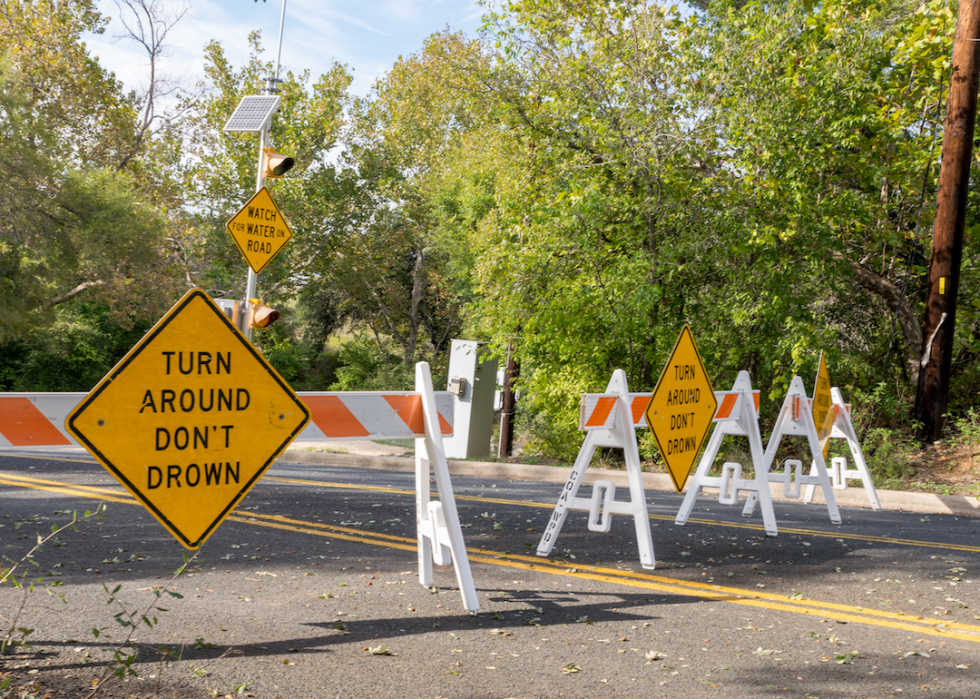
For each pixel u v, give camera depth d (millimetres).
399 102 37000
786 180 13312
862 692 3631
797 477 8562
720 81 13422
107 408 3822
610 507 6262
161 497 3963
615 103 14438
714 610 4906
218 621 4457
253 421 4242
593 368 14711
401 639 4211
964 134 12609
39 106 27625
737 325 13914
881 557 6531
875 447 12352
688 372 6910
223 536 6879
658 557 6383
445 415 5137
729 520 8250
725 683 3709
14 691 3344
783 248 14125
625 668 3873
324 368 40531
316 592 5133
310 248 36406
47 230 25172
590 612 4805
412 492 10234
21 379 29031
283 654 3936
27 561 5801
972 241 15836
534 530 7508
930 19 13703
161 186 31984
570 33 15109
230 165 33156
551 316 14320
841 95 13258
